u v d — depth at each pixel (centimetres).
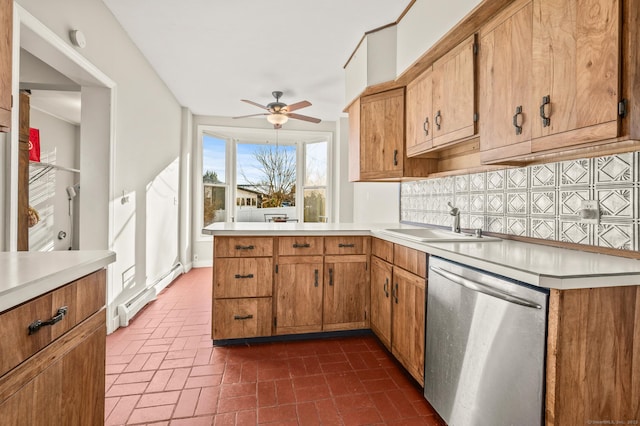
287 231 241
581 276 99
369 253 258
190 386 185
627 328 105
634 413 106
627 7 103
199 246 537
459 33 181
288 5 247
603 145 119
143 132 336
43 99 377
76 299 99
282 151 612
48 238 445
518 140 144
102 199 259
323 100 471
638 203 126
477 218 221
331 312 252
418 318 179
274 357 222
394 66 268
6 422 72
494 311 120
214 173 564
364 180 316
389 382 192
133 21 271
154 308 324
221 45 311
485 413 123
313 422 156
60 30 198
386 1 240
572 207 153
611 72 105
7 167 155
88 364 105
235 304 238
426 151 229
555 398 98
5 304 70
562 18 122
